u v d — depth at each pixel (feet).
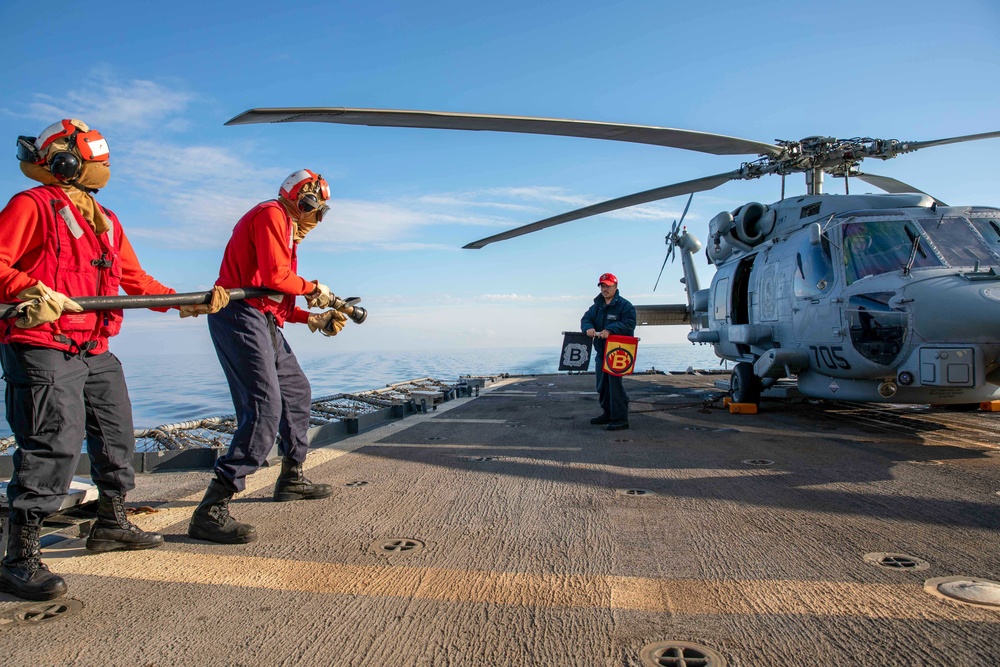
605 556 9.37
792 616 7.30
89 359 9.02
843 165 27.76
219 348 10.69
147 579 8.68
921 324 18.21
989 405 25.31
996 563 8.90
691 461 16.33
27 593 7.94
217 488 10.24
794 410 27.45
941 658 6.29
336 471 15.37
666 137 22.06
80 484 10.52
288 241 10.79
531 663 6.35
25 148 8.31
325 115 15.16
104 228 8.86
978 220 20.81
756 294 27.68
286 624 7.27
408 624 7.25
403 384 34.45
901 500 12.41
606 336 22.22
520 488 13.56
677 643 6.70
